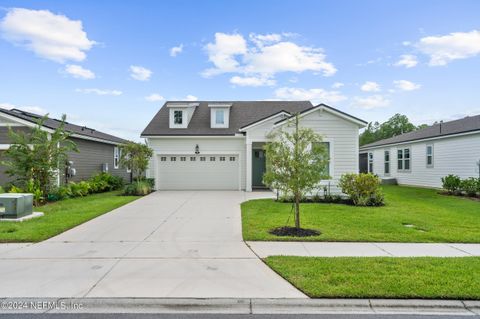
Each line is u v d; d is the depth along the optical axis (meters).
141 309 3.70
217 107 18.11
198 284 4.21
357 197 11.48
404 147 21.78
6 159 13.75
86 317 3.51
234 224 8.17
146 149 15.50
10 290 4.03
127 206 11.25
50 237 6.79
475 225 7.91
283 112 15.81
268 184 7.57
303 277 4.36
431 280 4.21
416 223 8.12
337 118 12.94
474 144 15.48
